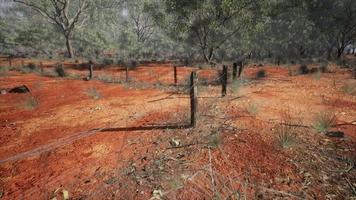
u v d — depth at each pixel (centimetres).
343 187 337
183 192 342
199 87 973
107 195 343
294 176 363
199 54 3362
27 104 816
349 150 425
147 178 376
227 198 325
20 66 2069
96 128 583
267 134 498
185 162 413
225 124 557
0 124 650
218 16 2019
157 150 458
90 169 405
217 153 436
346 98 774
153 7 2439
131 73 1873
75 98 930
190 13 2050
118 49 4244
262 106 690
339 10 2542
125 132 548
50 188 361
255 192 334
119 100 866
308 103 721
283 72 1589
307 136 484
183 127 552
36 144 511
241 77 1186
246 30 2142
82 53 3797
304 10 2625
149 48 4766
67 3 3278
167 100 815
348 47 4119
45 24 4188
